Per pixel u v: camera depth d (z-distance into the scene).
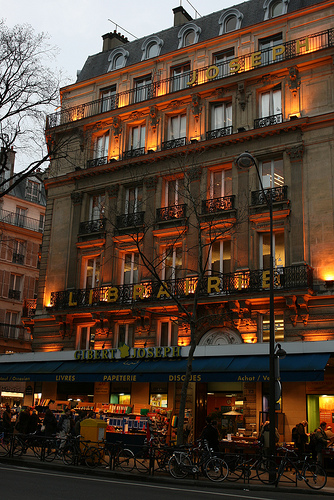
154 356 23.81
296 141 23.58
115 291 26.09
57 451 16.73
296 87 24.14
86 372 24.75
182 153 26.38
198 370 21.81
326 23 24.48
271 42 25.98
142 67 29.64
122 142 29.03
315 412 20.97
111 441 20.77
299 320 21.73
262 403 22.00
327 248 21.84
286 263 22.58
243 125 25.33
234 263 23.81
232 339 23.42
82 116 31.14
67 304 27.78
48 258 30.03
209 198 25.53
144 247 26.48
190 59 28.05
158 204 26.86
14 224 42.53
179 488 12.91
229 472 14.88
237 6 28.77
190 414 23.12
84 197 29.73
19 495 9.79
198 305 23.81
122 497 10.34
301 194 22.88
